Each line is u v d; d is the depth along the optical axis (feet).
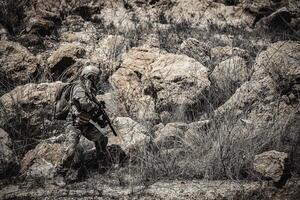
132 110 37.35
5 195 27.86
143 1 58.29
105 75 42.39
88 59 42.78
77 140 29.53
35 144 33.83
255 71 39.04
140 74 40.60
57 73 41.63
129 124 33.94
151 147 32.40
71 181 29.35
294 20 56.75
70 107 29.66
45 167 30.40
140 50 43.14
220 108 36.45
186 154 31.60
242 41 51.03
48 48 46.68
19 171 30.91
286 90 36.09
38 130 34.65
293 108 35.04
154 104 38.04
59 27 51.11
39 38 47.14
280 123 33.14
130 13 55.11
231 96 38.73
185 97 37.88
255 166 29.17
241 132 31.99
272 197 28.43
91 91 30.19
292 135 32.58
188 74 38.73
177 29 53.36
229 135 31.07
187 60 39.99
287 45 39.06
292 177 29.37
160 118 37.19
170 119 37.01
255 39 52.85
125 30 51.72
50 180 29.60
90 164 31.45
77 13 54.44
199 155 30.94
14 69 39.86
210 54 45.88
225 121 33.47
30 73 40.27
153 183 29.07
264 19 56.90
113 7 55.83
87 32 50.26
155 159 30.71
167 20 56.03
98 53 44.98
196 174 30.01
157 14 55.83
